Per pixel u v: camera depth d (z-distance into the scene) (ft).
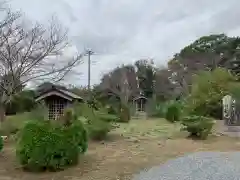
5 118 34.04
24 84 38.68
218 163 20.06
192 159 21.75
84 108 39.04
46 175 17.33
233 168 18.43
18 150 18.57
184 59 123.03
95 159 21.93
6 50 34.47
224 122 48.62
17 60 35.24
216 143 29.89
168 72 121.60
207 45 132.26
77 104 51.01
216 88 64.59
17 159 19.58
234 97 48.78
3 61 34.27
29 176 17.07
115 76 112.16
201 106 60.49
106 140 32.58
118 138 34.19
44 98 52.11
